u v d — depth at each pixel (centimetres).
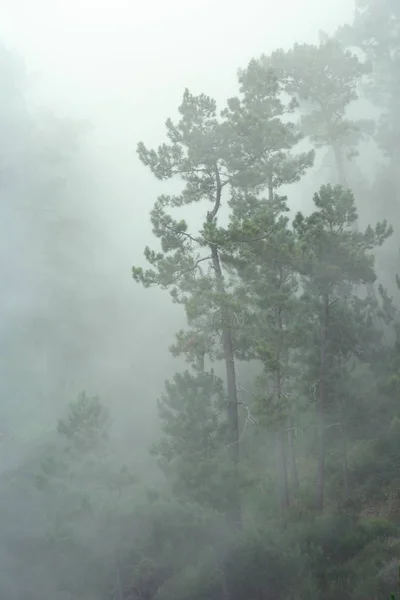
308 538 1530
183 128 1858
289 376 1855
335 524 1561
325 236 1688
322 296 1820
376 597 1237
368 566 1354
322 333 1812
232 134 1859
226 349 1750
